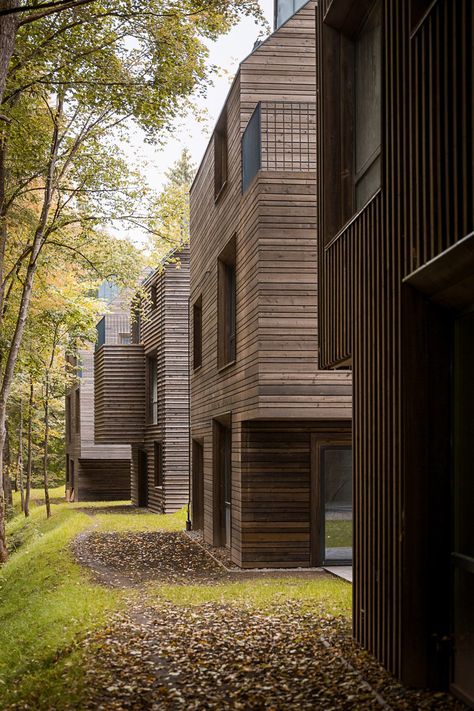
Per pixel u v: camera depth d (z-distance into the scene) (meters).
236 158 13.42
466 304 5.46
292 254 11.52
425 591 5.78
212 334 16.06
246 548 12.41
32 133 14.92
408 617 5.77
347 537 12.60
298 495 12.48
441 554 5.79
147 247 18.67
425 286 5.65
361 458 7.17
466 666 5.45
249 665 6.61
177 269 23.38
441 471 5.84
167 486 23.56
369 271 6.96
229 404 13.86
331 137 8.76
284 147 11.65
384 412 6.37
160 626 8.23
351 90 8.78
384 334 6.40
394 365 6.09
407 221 5.87
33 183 17.88
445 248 5.10
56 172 16.70
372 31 8.02
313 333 11.43
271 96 13.02
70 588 11.10
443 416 5.87
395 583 5.98
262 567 12.39
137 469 28.38
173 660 6.89
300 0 13.76
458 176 4.84
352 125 8.77
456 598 5.66
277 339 11.40
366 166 8.19
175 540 16.95
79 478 33.03
